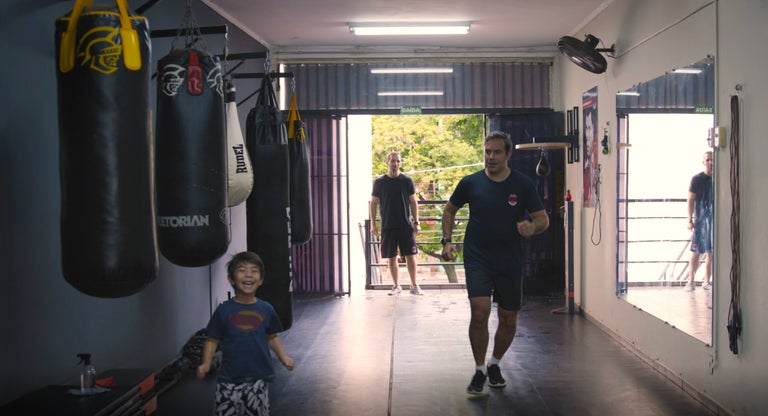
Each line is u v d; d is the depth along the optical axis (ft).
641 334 18.37
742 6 12.76
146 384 12.69
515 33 25.70
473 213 15.20
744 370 12.82
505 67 28.45
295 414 14.33
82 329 12.92
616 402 14.80
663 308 16.75
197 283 19.61
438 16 23.08
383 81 28.53
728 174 13.37
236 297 11.09
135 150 8.88
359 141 36.09
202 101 10.47
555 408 14.47
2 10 10.66
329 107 28.55
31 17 11.41
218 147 10.61
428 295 28.76
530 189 14.96
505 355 18.81
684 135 15.25
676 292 15.94
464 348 19.77
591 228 23.32
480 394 15.44
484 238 15.06
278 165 15.19
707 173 14.21
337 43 27.78
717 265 13.87
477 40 26.99
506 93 28.45
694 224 14.90
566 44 20.54
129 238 8.80
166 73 10.46
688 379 15.33
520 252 15.20
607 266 21.48
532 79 28.48
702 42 14.46
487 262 15.07
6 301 10.59
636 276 18.70
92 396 10.78
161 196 10.40
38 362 11.44
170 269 17.46
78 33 8.70
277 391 15.89
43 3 11.75
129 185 8.82
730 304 13.29
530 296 28.35
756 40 12.26
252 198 15.11
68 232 8.75
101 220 8.64
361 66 28.53
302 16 23.07
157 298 16.56
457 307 25.99
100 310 13.65
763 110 12.05
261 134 15.25
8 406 10.28
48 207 11.85
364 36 26.32
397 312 25.21
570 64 26.48
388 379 16.76
